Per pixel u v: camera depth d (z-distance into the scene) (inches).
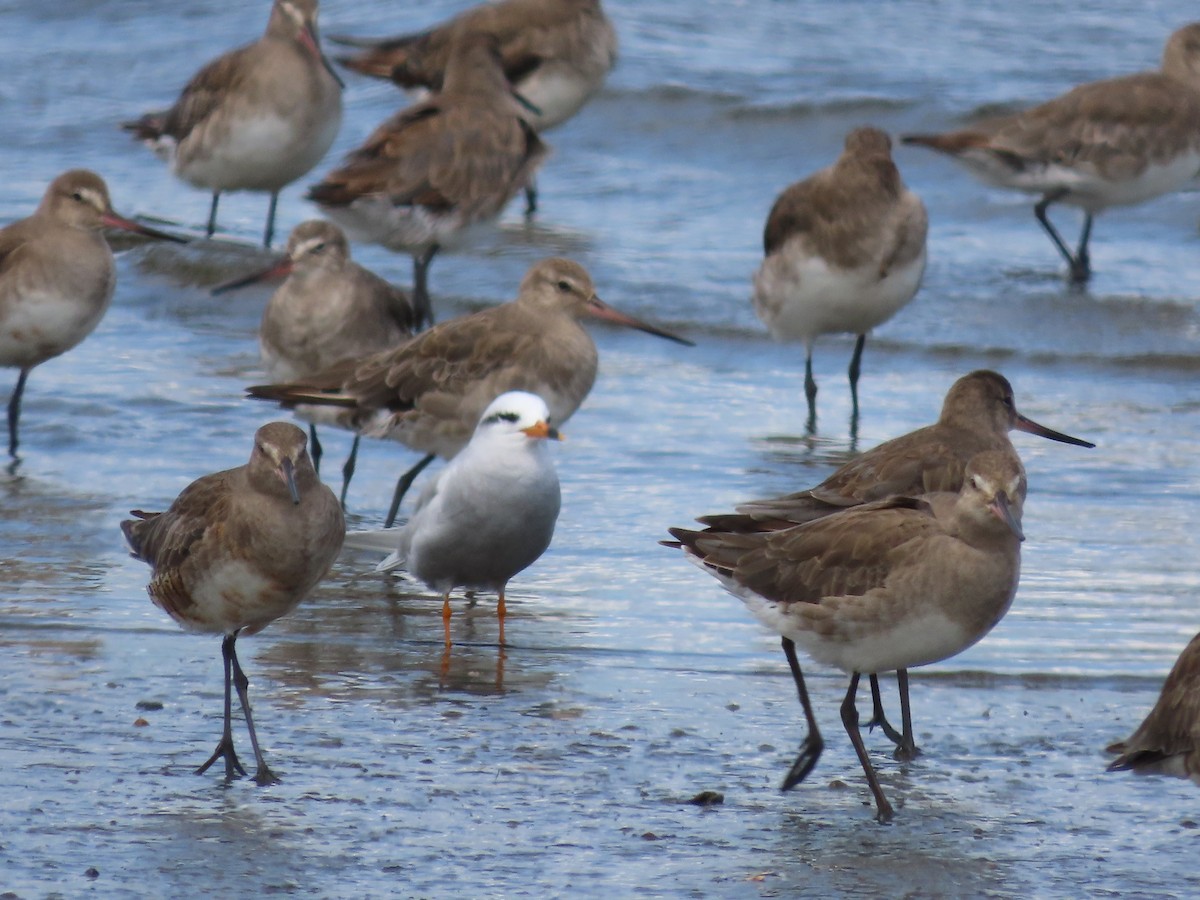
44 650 454.3
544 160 797.9
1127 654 454.0
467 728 407.2
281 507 378.6
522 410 460.8
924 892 327.3
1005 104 1034.1
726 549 386.0
